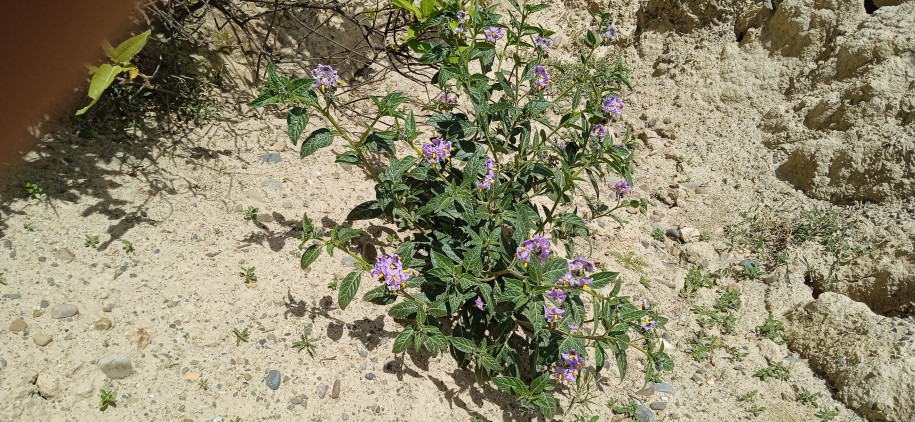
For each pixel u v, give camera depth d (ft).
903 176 3.64
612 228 3.77
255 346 2.59
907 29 3.98
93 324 2.42
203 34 3.62
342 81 4.04
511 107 2.77
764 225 3.85
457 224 2.89
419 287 2.91
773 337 3.37
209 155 3.21
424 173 2.77
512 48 4.87
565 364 2.67
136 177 2.96
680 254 3.75
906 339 3.08
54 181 2.78
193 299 2.62
